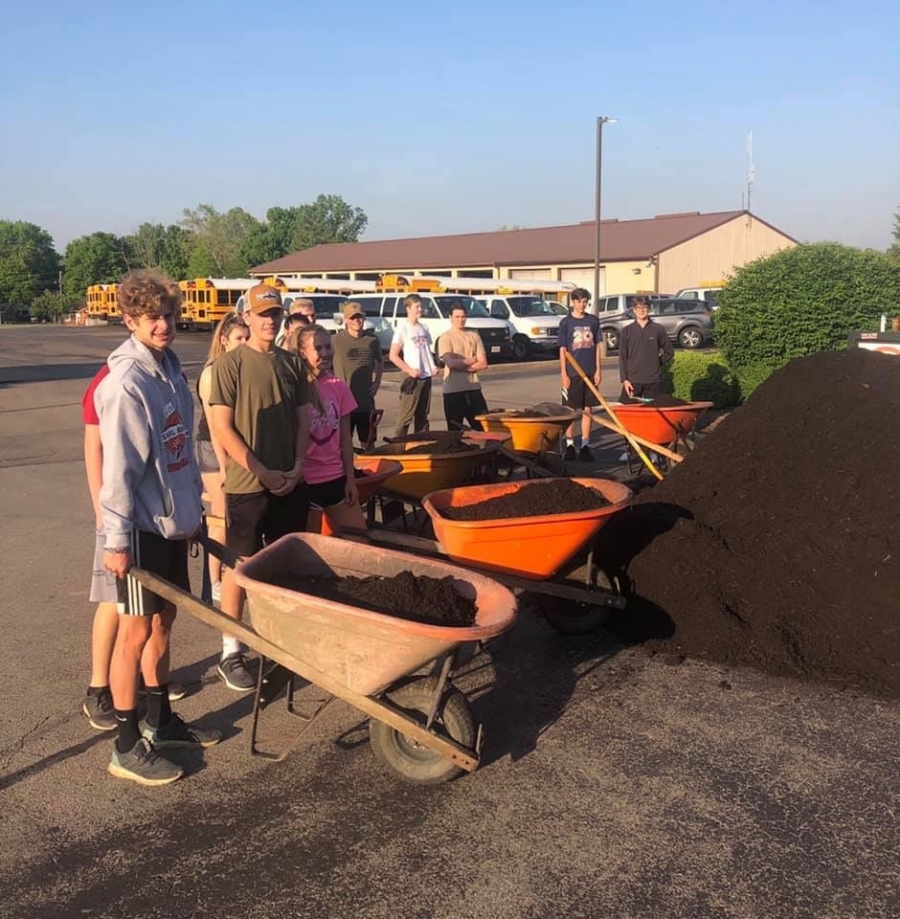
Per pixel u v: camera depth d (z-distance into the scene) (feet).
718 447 19.77
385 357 88.07
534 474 25.79
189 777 12.93
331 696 15.42
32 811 12.12
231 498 15.42
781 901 10.06
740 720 14.15
